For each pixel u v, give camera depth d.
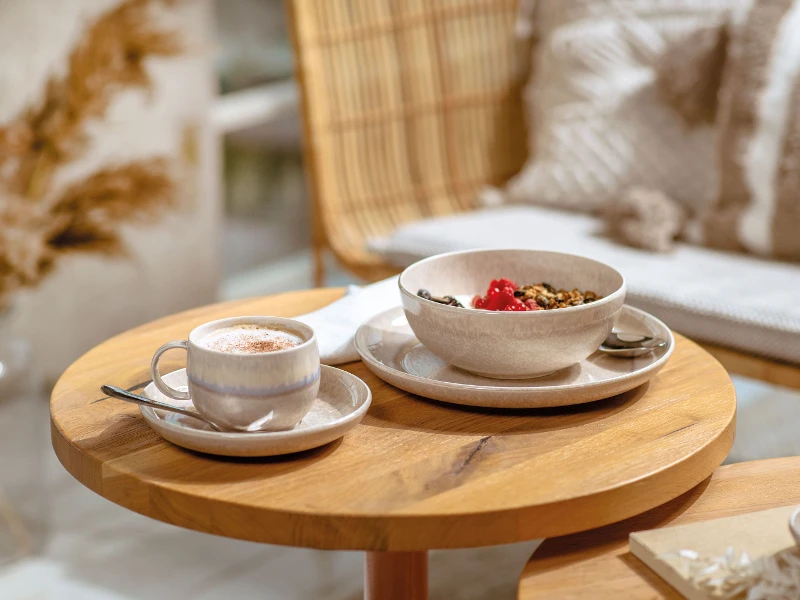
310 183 1.94
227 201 2.74
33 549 1.55
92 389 0.90
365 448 0.78
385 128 2.04
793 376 1.39
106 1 1.97
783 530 0.74
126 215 2.11
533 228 1.84
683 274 1.59
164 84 2.11
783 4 1.71
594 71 1.95
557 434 0.81
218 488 0.71
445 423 0.83
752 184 1.68
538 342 0.84
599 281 0.98
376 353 0.95
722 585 0.67
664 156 1.87
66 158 1.98
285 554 1.55
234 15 2.51
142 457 0.76
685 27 1.87
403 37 2.04
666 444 0.79
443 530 0.68
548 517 0.70
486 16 2.11
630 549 0.74
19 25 1.85
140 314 2.21
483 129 2.15
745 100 1.69
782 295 1.48
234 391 0.75
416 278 0.99
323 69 1.95
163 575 1.49
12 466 1.64
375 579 0.93
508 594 1.42
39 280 2.00
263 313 1.13
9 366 1.61
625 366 0.94
